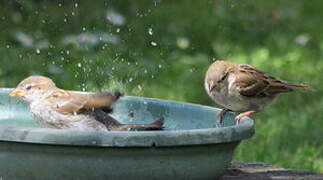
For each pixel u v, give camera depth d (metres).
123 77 12.92
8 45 14.86
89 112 6.71
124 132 5.68
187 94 13.89
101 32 15.26
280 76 15.35
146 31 16.53
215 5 18.95
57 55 14.51
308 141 12.30
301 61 16.23
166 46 16.00
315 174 7.42
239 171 7.48
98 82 13.05
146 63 14.57
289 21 18.80
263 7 19.30
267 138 12.14
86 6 17.39
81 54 14.23
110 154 5.74
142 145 5.70
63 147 5.68
